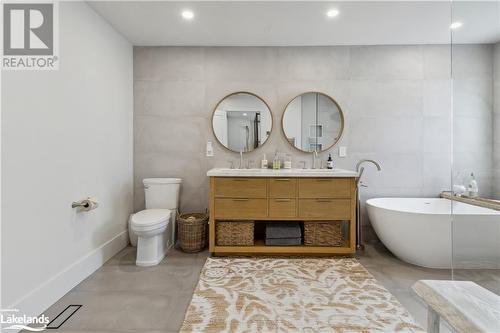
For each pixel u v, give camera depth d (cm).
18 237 161
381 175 321
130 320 167
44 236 181
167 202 303
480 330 79
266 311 176
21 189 164
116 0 225
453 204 112
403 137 319
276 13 246
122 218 296
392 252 269
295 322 164
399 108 318
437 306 92
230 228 273
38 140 177
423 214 236
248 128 324
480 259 102
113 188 277
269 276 227
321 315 171
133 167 323
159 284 214
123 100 298
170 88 322
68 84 208
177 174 325
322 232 271
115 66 280
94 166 242
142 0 226
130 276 229
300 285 211
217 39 302
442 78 315
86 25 230
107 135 265
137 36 295
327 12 244
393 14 247
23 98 166
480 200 104
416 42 309
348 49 318
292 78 321
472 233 105
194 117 323
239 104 323
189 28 276
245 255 278
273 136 324
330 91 320
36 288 173
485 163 107
